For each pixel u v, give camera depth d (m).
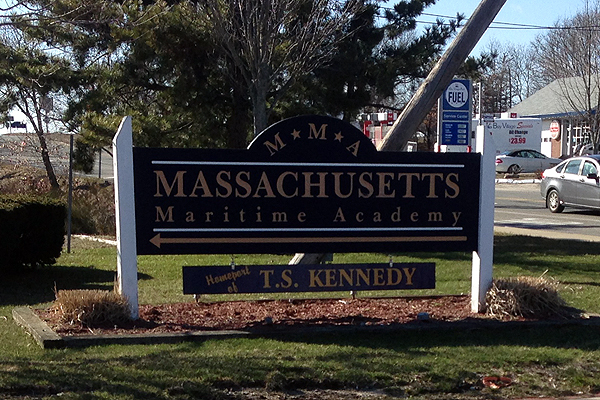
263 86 12.75
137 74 14.76
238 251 7.34
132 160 7.10
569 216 20.59
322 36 13.40
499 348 6.64
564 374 6.07
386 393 5.59
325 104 16.06
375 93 17.45
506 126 42.19
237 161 7.31
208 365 5.88
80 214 16.78
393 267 7.70
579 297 8.96
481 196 7.77
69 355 6.14
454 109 13.62
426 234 7.72
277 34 13.15
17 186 18.89
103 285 9.71
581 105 38.28
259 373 5.73
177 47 14.01
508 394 5.65
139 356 6.11
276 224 7.41
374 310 7.98
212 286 7.39
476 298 7.84
